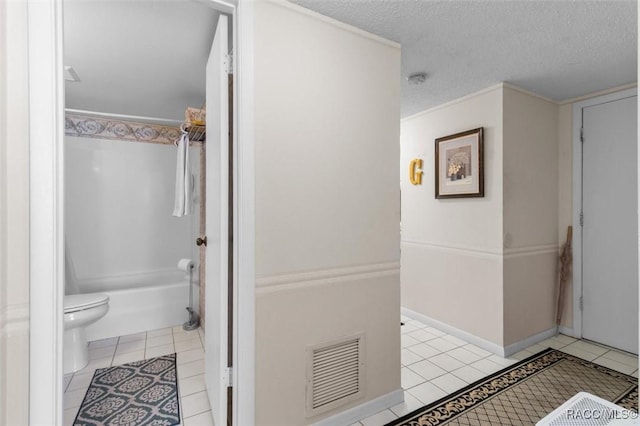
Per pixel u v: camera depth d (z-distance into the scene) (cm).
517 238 258
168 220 374
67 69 227
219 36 153
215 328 167
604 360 241
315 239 160
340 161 168
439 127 300
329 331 165
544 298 281
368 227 179
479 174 260
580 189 280
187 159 300
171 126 376
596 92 270
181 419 174
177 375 220
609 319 264
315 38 159
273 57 148
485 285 261
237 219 143
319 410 161
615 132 260
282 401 151
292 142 153
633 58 210
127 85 261
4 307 95
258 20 144
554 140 289
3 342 94
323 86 162
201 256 303
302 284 156
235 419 145
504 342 248
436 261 304
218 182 160
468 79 243
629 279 253
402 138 343
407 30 177
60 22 109
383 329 184
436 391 200
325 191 163
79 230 334
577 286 282
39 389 105
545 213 282
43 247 105
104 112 330
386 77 185
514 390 201
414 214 329
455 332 285
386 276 186
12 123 97
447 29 176
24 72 101
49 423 106
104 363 237
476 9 158
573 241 284
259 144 144
